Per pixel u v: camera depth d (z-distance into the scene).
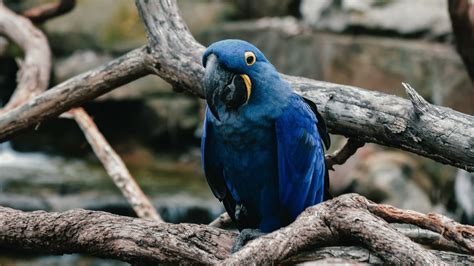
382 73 23.66
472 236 6.69
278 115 7.77
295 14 27.44
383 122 7.69
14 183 21.39
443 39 24.16
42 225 7.39
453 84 23.05
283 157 7.89
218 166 8.32
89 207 20.08
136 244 6.97
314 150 8.06
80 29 26.02
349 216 6.58
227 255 6.96
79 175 22.62
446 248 8.13
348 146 8.55
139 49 9.41
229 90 7.54
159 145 26.20
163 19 9.12
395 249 6.25
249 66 7.56
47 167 23.53
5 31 13.37
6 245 7.70
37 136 25.64
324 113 8.09
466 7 10.62
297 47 24.89
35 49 12.97
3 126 9.98
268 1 27.44
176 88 9.31
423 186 21.81
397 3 24.80
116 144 26.02
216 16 27.16
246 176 8.05
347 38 24.41
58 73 25.31
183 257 6.91
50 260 18.94
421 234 8.17
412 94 7.32
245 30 25.77
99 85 9.60
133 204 11.51
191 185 23.08
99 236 7.10
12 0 26.11
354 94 7.96
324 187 8.80
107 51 25.94
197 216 20.78
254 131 7.79
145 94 25.70
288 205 8.12
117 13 26.44
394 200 21.02
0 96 26.36
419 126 7.43
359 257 6.53
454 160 7.39
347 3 24.97
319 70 24.42
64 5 15.53
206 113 8.04
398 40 24.25
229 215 8.79
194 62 8.84
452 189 22.42
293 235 6.52
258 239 6.45
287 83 8.06
